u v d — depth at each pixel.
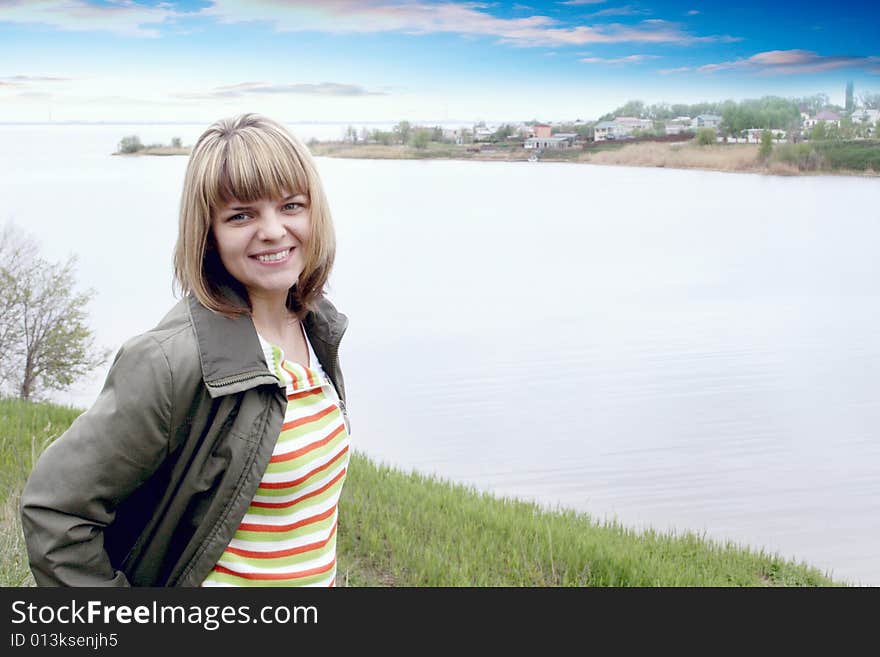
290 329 2.24
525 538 6.98
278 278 2.06
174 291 2.07
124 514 2.08
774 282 70.75
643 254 87.06
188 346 1.93
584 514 9.30
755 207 114.38
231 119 2.07
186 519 2.04
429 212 112.69
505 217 111.69
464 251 87.75
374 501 7.64
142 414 1.89
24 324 18.94
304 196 2.07
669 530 9.34
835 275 74.31
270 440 1.98
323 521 2.11
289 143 2.05
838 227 100.06
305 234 2.08
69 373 19.22
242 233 2.01
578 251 88.62
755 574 7.80
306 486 2.05
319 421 2.08
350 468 8.97
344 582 5.80
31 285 18.95
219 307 1.98
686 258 84.38
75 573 1.94
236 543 2.03
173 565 2.08
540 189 135.50
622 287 68.56
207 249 2.06
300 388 2.05
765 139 126.06
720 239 95.38
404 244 90.88
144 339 1.93
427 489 8.66
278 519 2.04
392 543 6.52
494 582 6.07
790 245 91.44
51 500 1.90
